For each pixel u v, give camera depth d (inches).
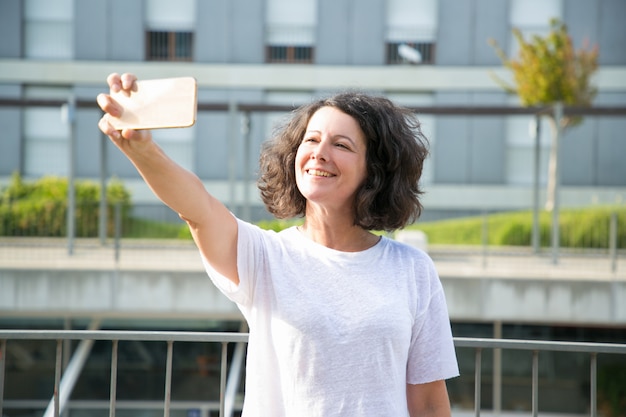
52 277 365.1
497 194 660.7
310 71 661.9
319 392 64.8
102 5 654.5
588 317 359.9
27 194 569.3
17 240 429.1
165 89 54.7
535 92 595.8
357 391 64.8
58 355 99.7
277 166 74.0
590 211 482.3
